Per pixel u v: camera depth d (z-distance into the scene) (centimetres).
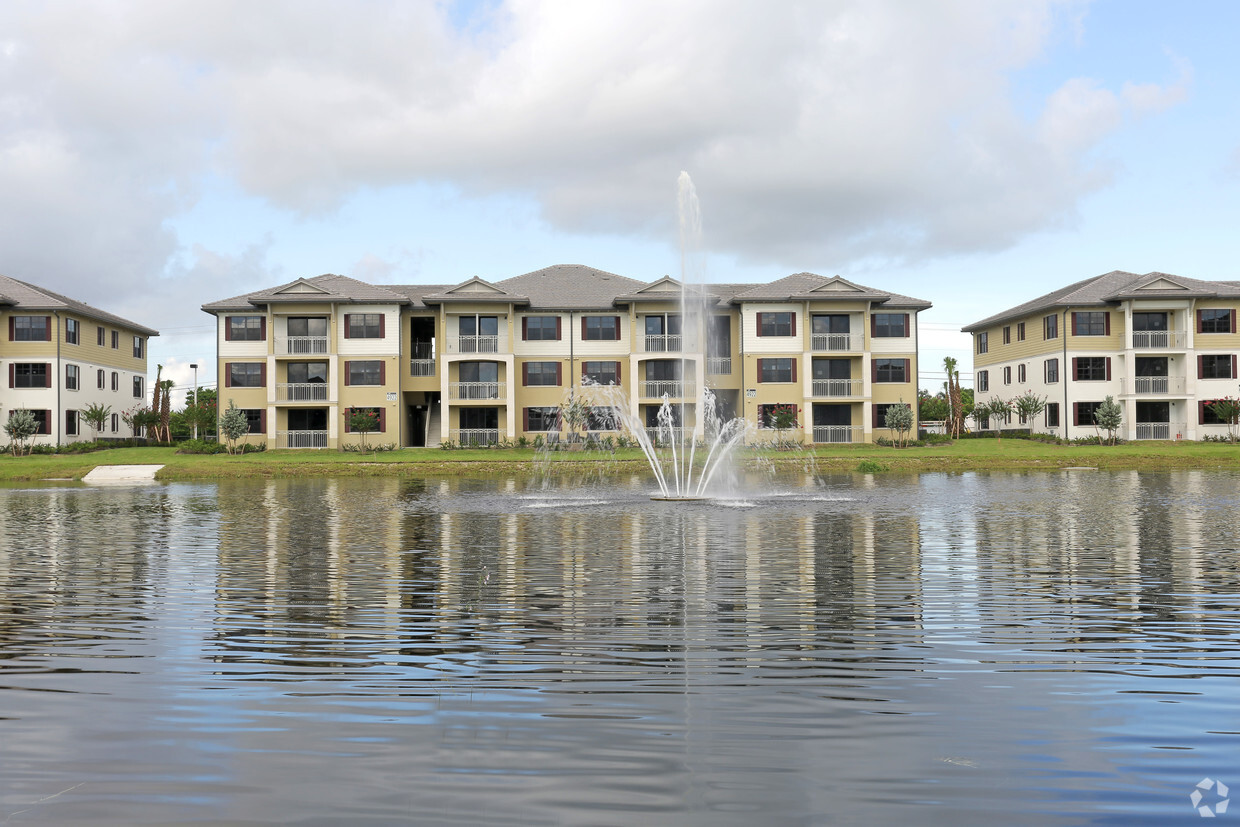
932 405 7962
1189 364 5722
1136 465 4478
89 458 4884
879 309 5778
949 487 3212
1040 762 597
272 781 569
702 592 1176
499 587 1219
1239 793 550
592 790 556
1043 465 4491
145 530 1956
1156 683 762
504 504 2605
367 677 788
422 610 1069
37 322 5484
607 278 6175
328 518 2214
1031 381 6309
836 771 583
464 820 517
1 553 1585
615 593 1172
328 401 5538
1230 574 1298
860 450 5228
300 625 991
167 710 702
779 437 5556
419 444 6028
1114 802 538
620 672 803
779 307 5709
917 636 930
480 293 5625
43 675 798
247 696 736
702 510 2361
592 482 3675
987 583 1233
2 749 623
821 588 1200
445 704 714
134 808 533
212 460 4716
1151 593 1154
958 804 537
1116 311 5841
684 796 547
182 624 998
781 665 823
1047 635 932
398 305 5594
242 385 5619
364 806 535
